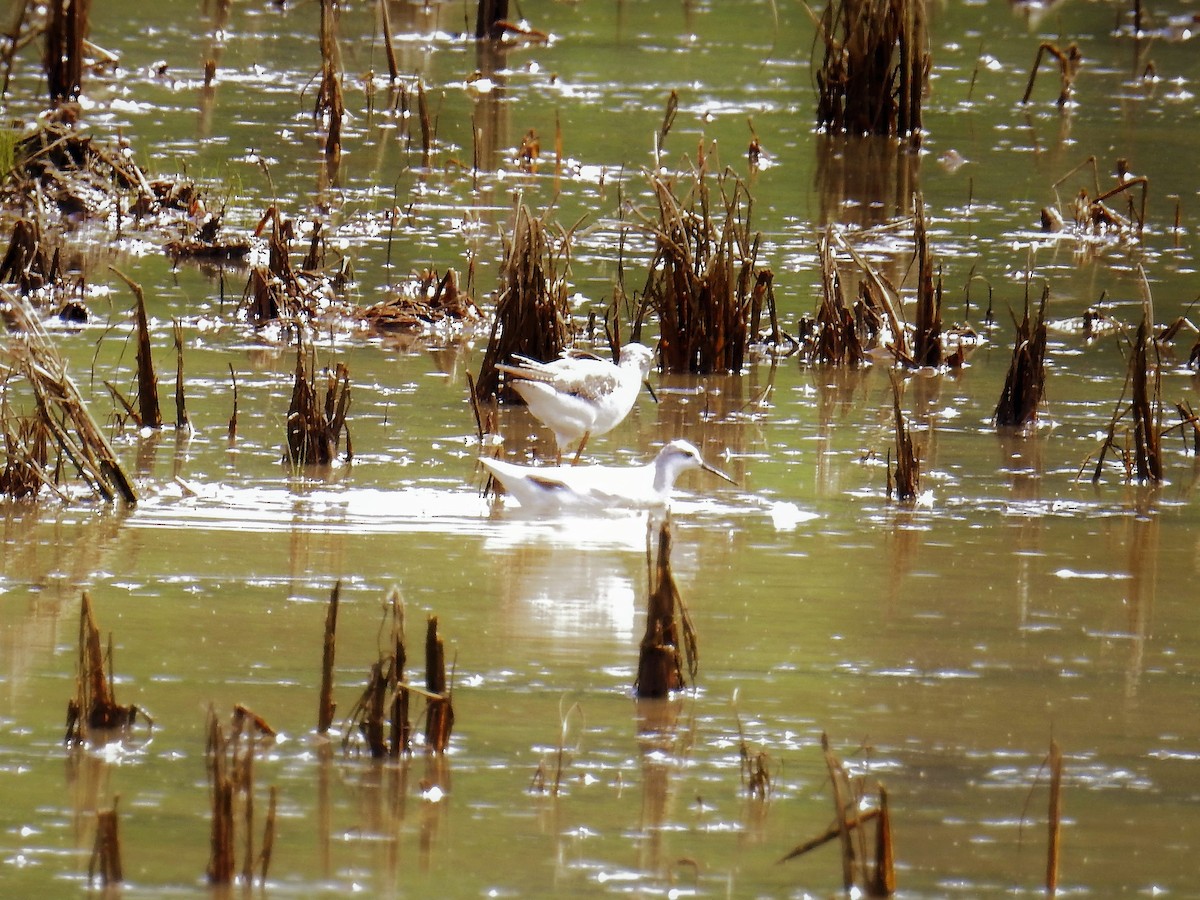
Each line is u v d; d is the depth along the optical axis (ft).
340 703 32.68
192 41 118.42
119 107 97.19
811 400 56.13
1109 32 130.52
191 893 26.09
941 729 32.22
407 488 45.98
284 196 80.38
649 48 122.21
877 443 51.49
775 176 88.28
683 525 43.86
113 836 26.21
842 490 46.98
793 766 30.66
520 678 34.04
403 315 62.59
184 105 98.84
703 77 113.19
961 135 98.73
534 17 132.26
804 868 27.37
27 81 101.50
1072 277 71.46
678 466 45.03
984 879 27.12
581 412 47.52
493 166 87.76
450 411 53.52
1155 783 30.32
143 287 66.18
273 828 26.96
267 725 31.24
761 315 65.21
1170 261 74.23
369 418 52.31
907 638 36.50
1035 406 53.57
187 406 52.37
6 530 41.65
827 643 36.11
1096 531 43.91
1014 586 39.81
